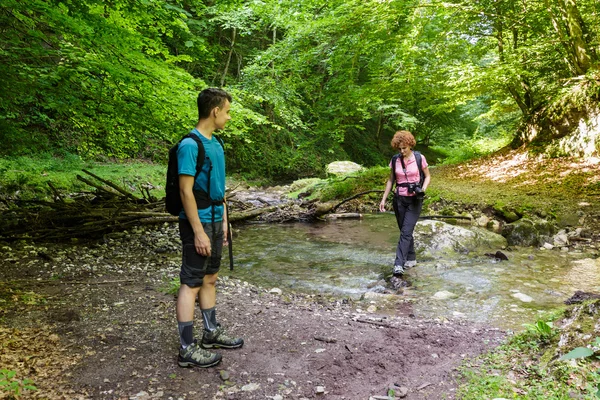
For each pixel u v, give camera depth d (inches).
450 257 235.5
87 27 208.7
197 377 96.1
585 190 341.7
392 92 494.9
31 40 217.8
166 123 266.5
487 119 929.5
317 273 215.3
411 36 426.6
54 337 113.0
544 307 155.9
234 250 266.7
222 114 98.7
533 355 99.3
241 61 784.3
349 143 1071.6
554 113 459.8
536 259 227.9
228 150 775.1
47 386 88.8
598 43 426.3
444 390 91.0
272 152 845.2
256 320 133.0
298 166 856.9
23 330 117.6
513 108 686.5
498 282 188.9
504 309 154.7
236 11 590.2
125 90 244.7
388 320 140.9
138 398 86.4
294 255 252.8
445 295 171.6
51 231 262.4
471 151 681.6
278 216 385.7
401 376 98.0
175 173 96.0
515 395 84.0
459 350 112.2
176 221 309.1
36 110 472.1
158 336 117.3
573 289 176.7
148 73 233.5
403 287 186.7
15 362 97.3
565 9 418.9
